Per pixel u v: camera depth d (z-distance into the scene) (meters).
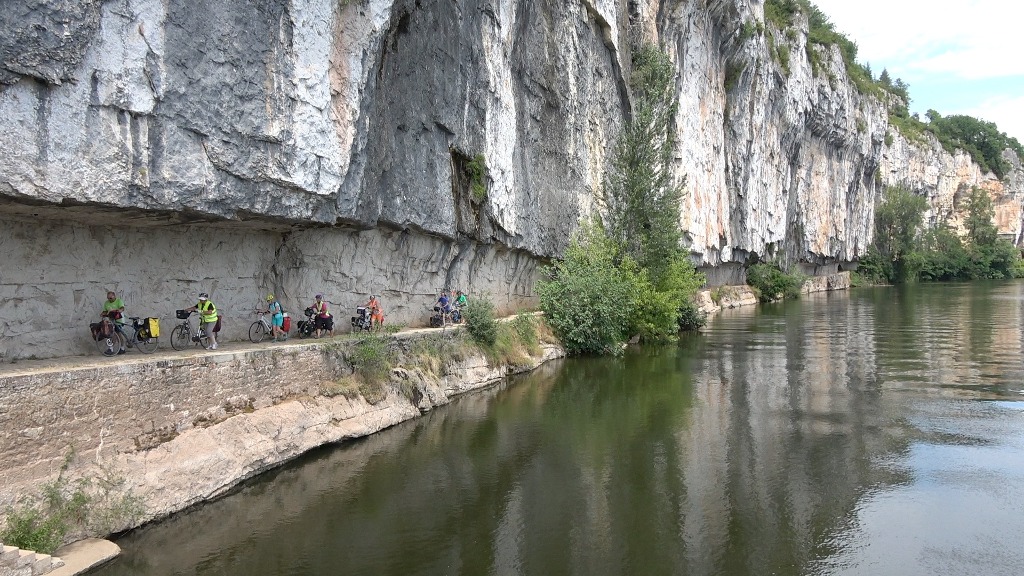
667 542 10.02
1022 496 11.91
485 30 23.11
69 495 8.91
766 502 11.60
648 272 32.06
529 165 27.91
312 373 14.33
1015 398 19.50
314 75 13.63
